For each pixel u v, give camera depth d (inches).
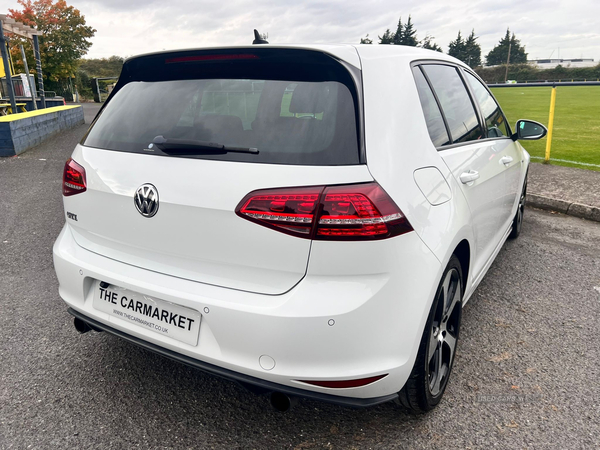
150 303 84.0
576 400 99.0
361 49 85.3
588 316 134.7
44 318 130.4
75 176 93.7
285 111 77.7
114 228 87.7
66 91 2113.7
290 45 79.5
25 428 89.3
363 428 91.0
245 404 97.9
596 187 266.4
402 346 76.2
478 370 109.3
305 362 72.6
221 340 76.0
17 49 2007.9
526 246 191.0
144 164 83.0
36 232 202.4
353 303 71.1
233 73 84.9
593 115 708.0
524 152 190.9
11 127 378.3
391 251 72.7
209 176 75.8
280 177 71.8
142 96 93.2
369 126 75.7
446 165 93.2
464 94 121.9
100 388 101.7
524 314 135.7
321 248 70.6
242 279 75.9
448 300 96.8
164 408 96.0
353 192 70.4
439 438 88.2
